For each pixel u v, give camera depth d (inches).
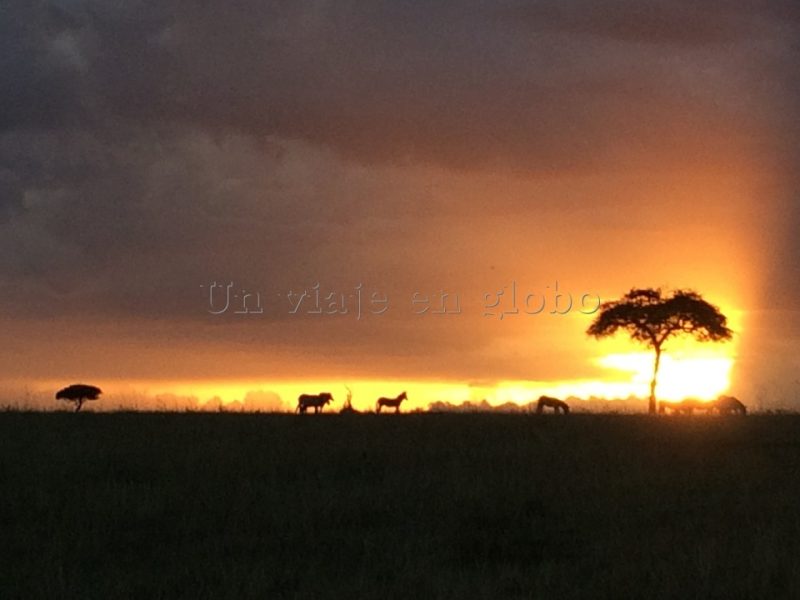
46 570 637.3
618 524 753.6
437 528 749.3
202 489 850.1
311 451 1012.5
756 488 858.1
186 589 601.9
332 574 639.8
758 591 581.3
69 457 965.8
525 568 661.9
